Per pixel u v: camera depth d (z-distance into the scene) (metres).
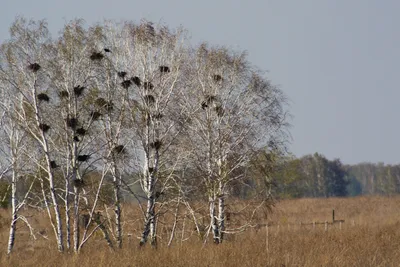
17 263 60.69
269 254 56.06
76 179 76.12
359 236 73.62
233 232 83.88
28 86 80.06
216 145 87.25
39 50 80.44
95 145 80.44
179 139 85.75
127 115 81.19
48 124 79.88
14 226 80.62
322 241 67.50
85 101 79.69
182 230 85.94
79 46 80.19
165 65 82.44
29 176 83.44
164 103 81.94
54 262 59.09
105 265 54.47
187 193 84.31
